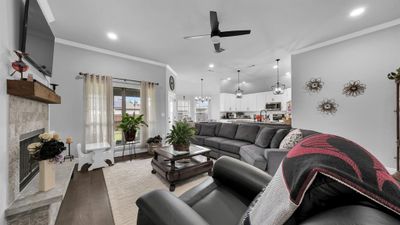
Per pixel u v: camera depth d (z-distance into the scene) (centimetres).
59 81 310
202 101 756
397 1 212
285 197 52
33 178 165
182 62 456
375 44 271
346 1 212
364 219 34
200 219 69
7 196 118
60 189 145
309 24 266
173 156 235
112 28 276
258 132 343
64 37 307
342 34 298
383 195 40
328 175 45
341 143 65
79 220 159
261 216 60
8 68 123
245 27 274
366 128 281
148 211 75
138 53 387
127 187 226
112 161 319
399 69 232
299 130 242
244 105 786
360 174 45
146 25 267
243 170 128
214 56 409
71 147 317
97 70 354
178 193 211
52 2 212
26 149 156
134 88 414
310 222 39
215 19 217
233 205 111
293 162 64
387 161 262
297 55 371
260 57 415
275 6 221
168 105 488
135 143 409
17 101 135
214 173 144
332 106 319
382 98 266
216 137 422
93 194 207
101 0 209
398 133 238
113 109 377
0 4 112
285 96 623
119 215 167
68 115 317
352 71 295
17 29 140
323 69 330
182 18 248
